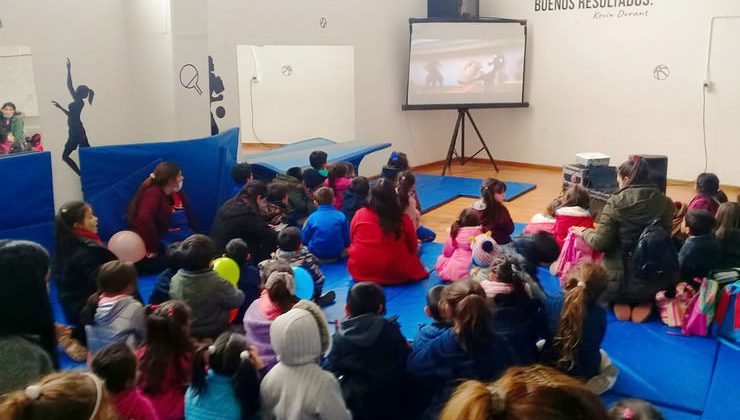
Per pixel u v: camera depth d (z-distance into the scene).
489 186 4.56
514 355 2.56
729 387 2.99
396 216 4.32
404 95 8.52
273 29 6.54
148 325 2.54
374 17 7.81
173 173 4.71
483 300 2.45
